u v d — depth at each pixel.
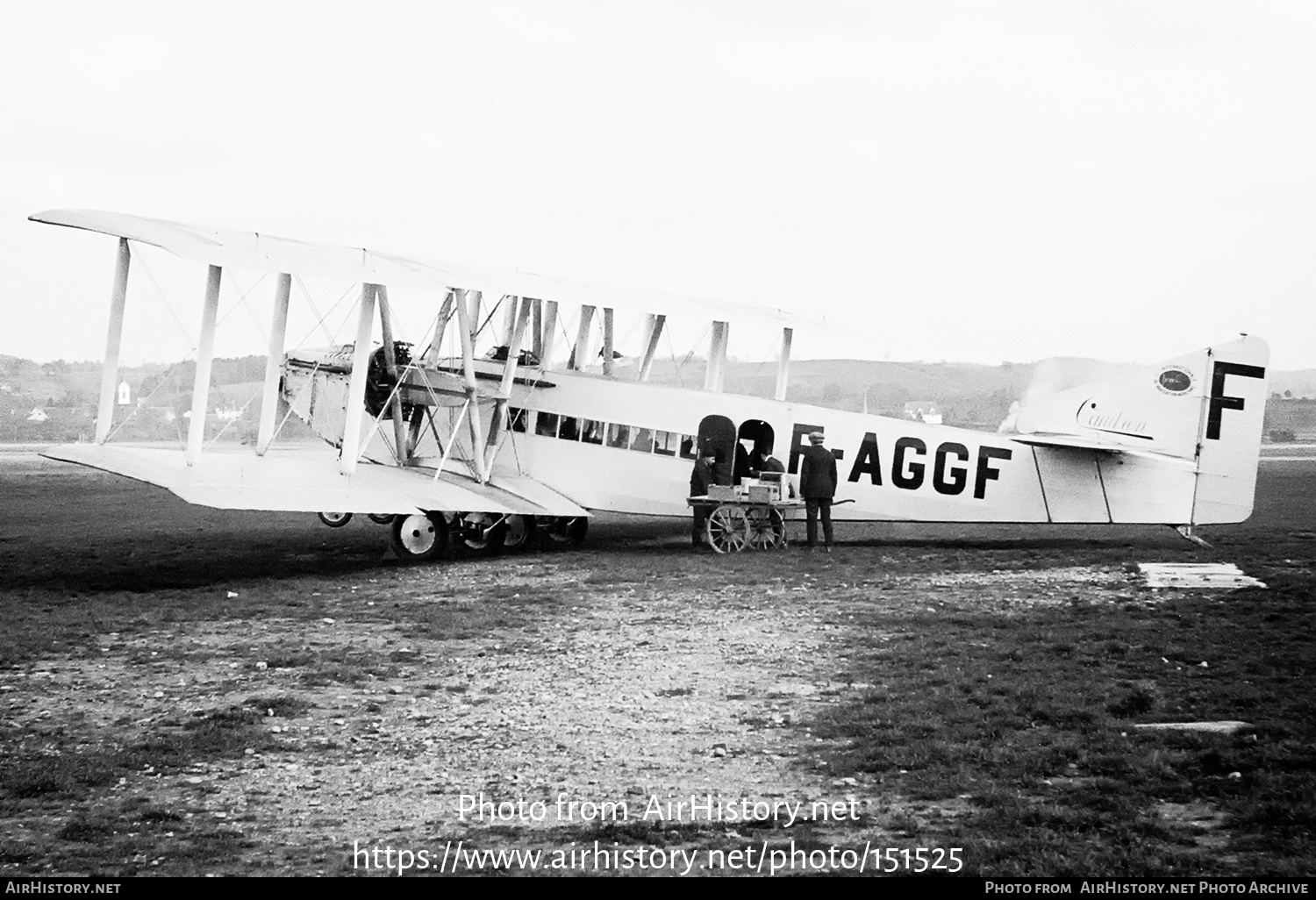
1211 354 21.31
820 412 22.62
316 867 7.37
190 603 16.69
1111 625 13.80
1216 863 6.96
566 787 8.78
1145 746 9.10
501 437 23.61
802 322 28.80
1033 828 7.66
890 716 10.21
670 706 10.89
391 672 12.35
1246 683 10.84
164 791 8.80
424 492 21.27
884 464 22.39
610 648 13.39
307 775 9.11
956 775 8.68
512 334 22.78
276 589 17.92
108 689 11.76
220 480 19.41
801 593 16.92
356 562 21.48
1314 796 7.82
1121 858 7.06
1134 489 21.59
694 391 23.14
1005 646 12.90
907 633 13.75
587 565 20.38
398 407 23.83
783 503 21.75
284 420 22.50
